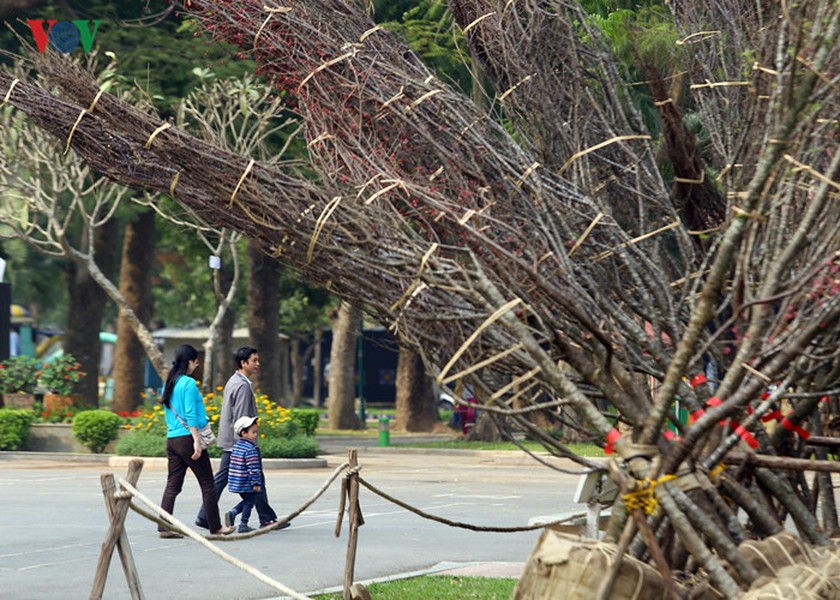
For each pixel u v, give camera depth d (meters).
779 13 14.18
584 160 16.97
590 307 15.42
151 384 146.12
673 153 17.88
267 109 61.66
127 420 69.31
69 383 75.31
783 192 14.64
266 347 87.62
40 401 78.31
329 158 15.62
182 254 125.69
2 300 80.81
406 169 15.95
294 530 34.06
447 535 33.31
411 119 15.95
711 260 17.44
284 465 60.78
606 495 22.88
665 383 13.84
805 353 14.52
